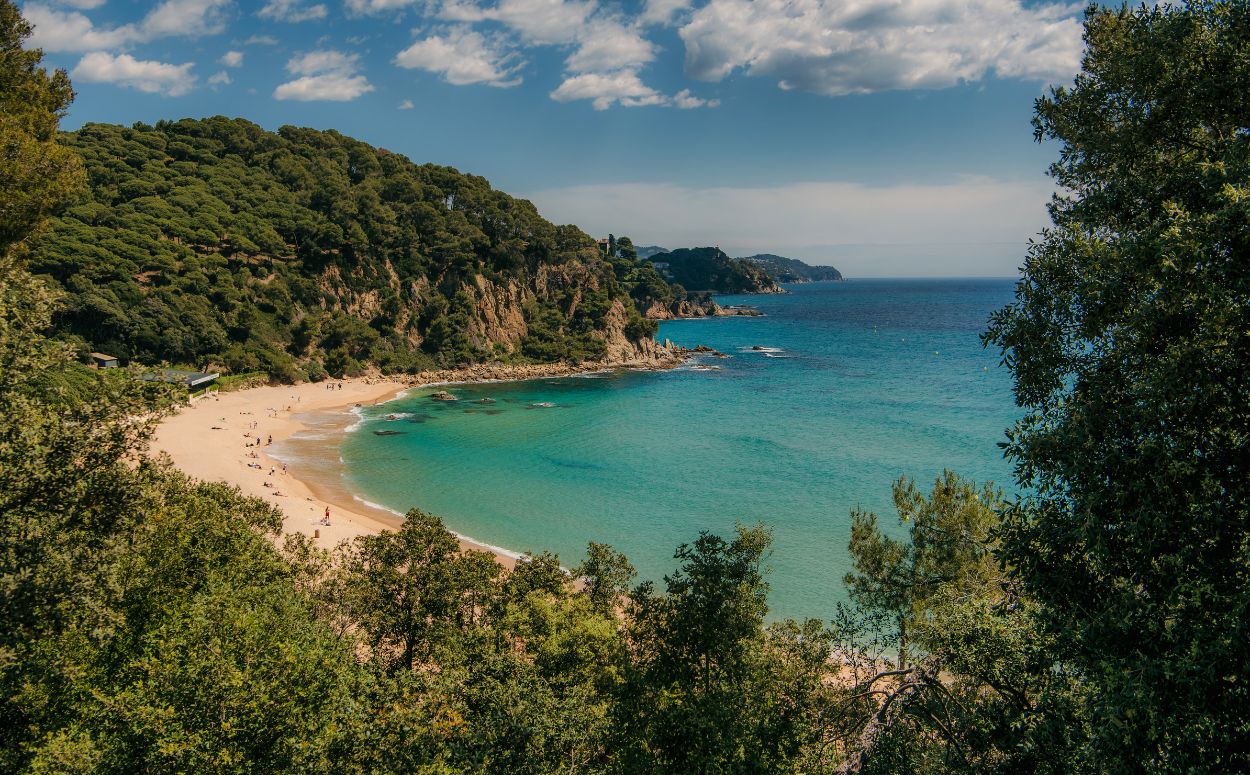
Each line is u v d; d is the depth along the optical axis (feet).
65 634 59.36
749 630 65.98
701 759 55.01
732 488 240.73
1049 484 40.60
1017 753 41.19
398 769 58.13
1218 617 31.89
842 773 48.85
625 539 194.29
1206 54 40.68
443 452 295.07
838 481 246.88
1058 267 43.19
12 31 88.58
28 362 53.88
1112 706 32.45
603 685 73.92
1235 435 34.78
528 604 95.96
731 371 539.70
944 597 62.80
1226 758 31.45
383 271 534.78
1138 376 37.37
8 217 82.89
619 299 653.71
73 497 54.08
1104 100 47.42
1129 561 36.81
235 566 86.53
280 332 451.12
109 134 523.29
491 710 62.08
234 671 55.83
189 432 285.84
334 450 292.20
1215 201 34.76
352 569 100.17
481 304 564.71
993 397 403.95
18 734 55.21
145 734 52.34
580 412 388.98
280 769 54.19
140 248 411.75
